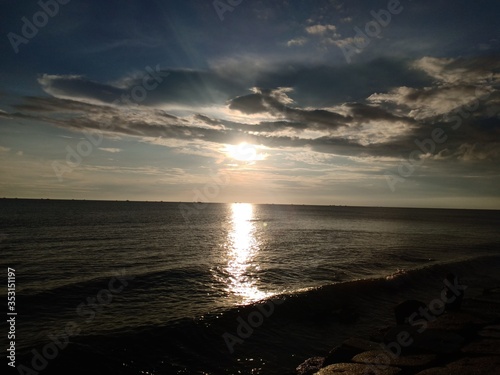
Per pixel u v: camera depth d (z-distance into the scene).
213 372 10.40
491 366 9.06
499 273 27.80
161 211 148.75
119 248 37.38
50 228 56.38
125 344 11.50
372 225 99.31
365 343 11.45
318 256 36.47
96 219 82.81
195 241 47.50
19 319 14.87
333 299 17.59
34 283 21.16
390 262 33.28
